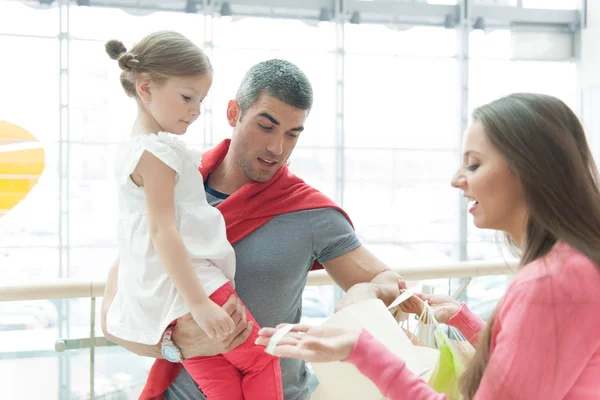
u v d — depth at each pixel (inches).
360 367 32.1
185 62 42.7
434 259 320.2
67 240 280.1
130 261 44.5
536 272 28.5
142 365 62.7
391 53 313.1
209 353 43.3
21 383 64.1
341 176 309.4
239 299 44.7
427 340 42.8
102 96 282.4
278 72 47.6
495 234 36.6
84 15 278.1
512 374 27.4
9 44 272.5
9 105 273.4
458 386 34.6
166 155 42.1
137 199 43.9
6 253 274.7
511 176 31.2
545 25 326.0
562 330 27.0
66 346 61.3
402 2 308.2
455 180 33.9
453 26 316.5
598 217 30.0
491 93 322.0
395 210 321.1
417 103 318.7
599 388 28.2
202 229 44.7
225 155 54.0
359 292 45.6
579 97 325.7
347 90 311.6
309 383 59.5
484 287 73.3
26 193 276.4
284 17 297.4
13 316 70.4
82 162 281.6
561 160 30.2
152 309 43.5
